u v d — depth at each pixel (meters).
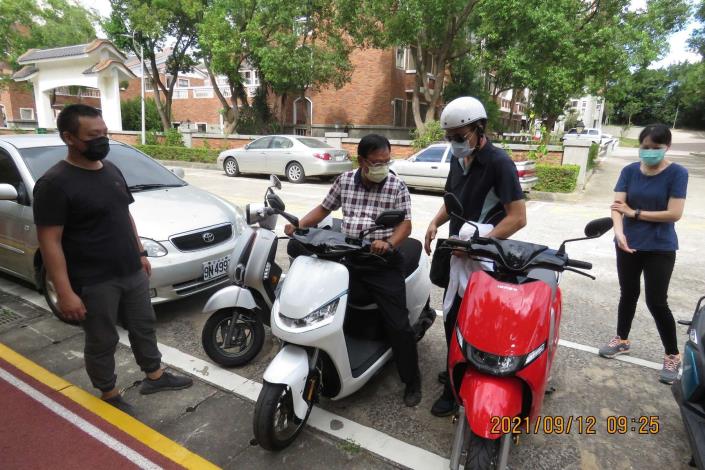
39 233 2.67
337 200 3.43
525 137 26.81
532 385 2.29
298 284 2.76
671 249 3.40
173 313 4.68
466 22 17.98
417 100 19.73
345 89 23.83
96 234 2.85
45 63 23.20
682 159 27.75
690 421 2.50
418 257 3.76
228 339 3.65
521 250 2.62
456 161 3.09
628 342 3.96
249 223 3.71
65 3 32.53
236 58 19.48
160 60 35.78
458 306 2.98
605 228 2.45
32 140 5.02
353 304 3.21
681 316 4.81
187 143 20.12
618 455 2.84
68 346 4.04
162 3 19.58
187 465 2.72
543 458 2.80
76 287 2.88
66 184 2.69
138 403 3.29
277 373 2.64
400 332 3.08
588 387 3.53
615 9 15.74
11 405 3.25
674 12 18.20
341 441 2.92
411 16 15.34
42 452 2.82
